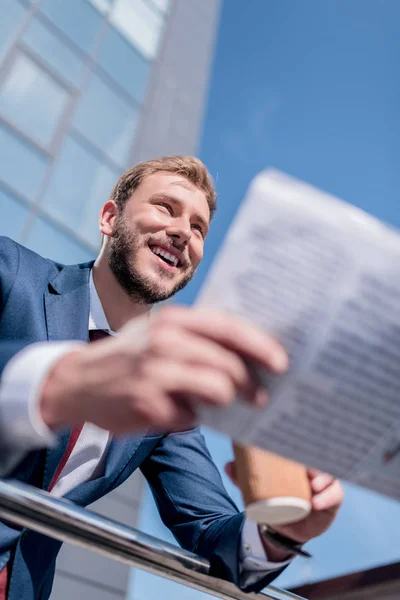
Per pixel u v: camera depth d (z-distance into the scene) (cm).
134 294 133
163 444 118
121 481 110
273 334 40
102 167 748
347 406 43
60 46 782
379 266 41
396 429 45
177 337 36
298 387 41
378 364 42
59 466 98
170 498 106
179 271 143
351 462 46
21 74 706
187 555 67
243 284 39
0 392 41
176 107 931
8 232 609
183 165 151
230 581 69
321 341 40
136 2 984
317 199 41
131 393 36
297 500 51
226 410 41
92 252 685
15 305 98
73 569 546
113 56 868
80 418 39
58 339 99
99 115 788
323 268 40
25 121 685
